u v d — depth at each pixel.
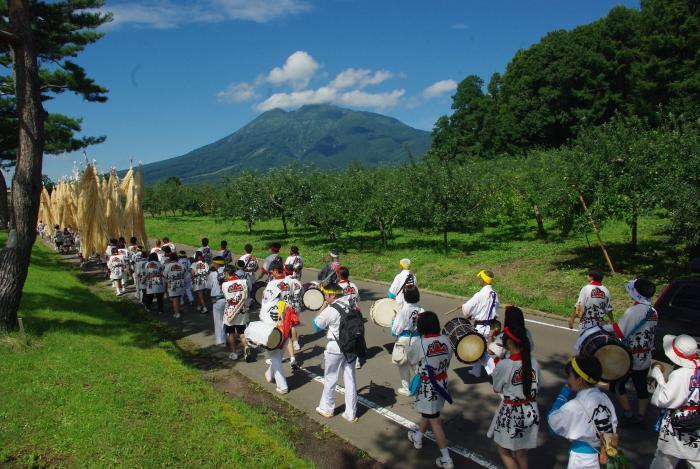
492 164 30.38
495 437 4.80
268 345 7.35
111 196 21.42
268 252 26.20
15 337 8.14
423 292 15.41
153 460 4.94
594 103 42.53
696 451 4.36
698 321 6.51
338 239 28.77
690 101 30.48
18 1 8.89
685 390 4.36
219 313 10.36
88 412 5.78
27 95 8.95
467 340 6.75
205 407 6.64
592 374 4.00
